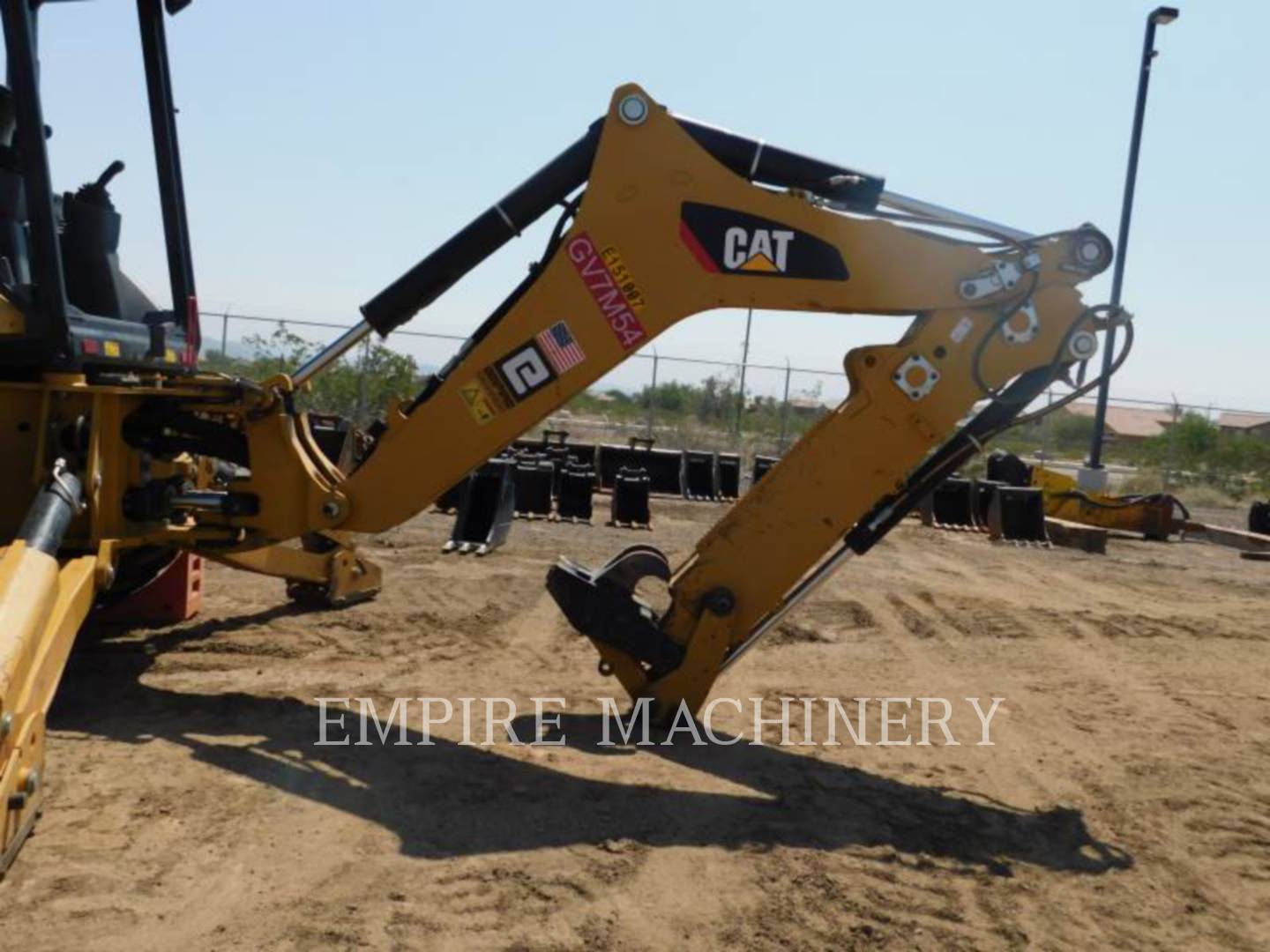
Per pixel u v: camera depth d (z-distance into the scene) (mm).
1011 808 4660
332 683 5766
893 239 4871
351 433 11703
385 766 4629
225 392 5258
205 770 4441
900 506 5094
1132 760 5367
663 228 4852
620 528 12195
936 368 4938
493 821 4148
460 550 9734
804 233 4852
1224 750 5602
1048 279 4914
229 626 6758
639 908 3549
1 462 4875
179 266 5957
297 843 3832
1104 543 13227
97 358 4914
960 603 8953
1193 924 3723
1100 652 7621
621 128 4812
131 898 3357
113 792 4152
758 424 25391
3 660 3311
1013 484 16109
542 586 8406
